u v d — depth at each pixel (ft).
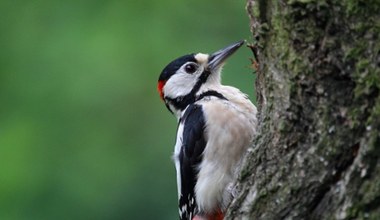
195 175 29.04
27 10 49.14
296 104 21.59
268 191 22.02
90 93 45.80
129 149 45.65
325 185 20.83
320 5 20.79
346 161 20.54
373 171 19.69
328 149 20.76
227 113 28.37
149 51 47.11
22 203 44.06
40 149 45.57
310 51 21.22
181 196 30.19
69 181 44.93
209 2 49.85
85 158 45.52
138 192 44.83
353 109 20.40
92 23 47.39
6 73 47.70
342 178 20.51
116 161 45.37
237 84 41.81
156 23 48.70
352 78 20.43
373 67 19.95
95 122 45.85
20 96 46.96
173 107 32.71
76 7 48.11
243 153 27.99
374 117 19.76
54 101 46.24
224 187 27.99
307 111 21.34
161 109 45.96
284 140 21.89
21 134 45.88
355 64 20.29
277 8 21.98
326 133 20.84
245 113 28.53
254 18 22.97
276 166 21.99
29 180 44.50
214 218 28.71
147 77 46.24
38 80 46.83
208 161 28.35
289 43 21.70
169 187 44.78
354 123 20.35
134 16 48.32
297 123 21.63
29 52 47.70
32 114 46.37
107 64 45.96
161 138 45.52
